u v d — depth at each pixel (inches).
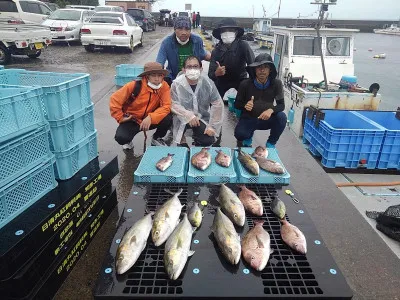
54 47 573.6
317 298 68.9
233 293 69.2
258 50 650.8
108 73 352.8
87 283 84.0
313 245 85.4
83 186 93.5
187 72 151.5
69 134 95.7
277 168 115.2
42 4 601.0
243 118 169.9
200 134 159.5
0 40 381.4
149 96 148.9
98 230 104.9
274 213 97.9
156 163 119.1
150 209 99.0
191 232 85.5
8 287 66.9
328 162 236.8
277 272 75.5
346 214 118.5
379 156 233.6
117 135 152.9
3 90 80.7
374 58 975.6
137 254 78.2
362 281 89.5
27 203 80.9
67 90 92.9
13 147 74.7
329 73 368.2
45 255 75.9
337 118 274.1
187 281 72.3
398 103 463.5
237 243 80.3
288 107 344.8
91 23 517.7
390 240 143.7
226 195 101.3
